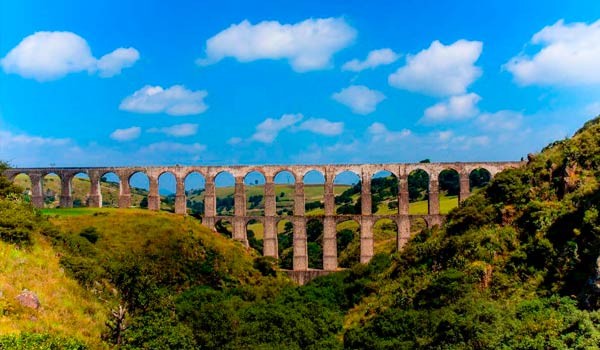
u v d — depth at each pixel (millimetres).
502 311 47969
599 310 41312
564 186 60938
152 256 91188
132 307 55156
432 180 110938
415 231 122875
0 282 44938
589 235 50594
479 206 68812
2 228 53406
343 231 138875
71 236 69375
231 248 103875
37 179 118812
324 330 65688
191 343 52406
